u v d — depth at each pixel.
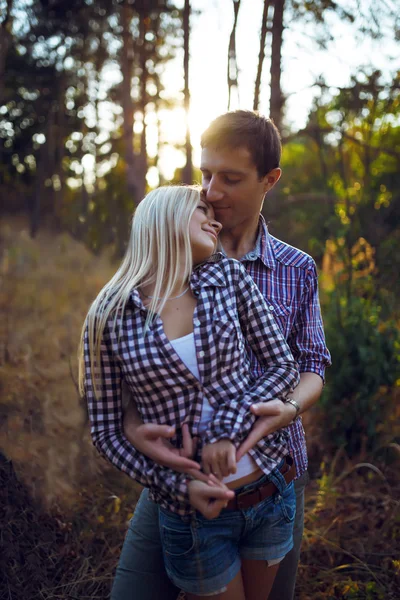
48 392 4.00
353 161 7.24
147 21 9.60
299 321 1.94
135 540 1.83
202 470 1.51
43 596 2.45
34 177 16.98
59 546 2.77
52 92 14.00
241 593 1.61
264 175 1.80
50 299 6.48
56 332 5.41
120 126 14.70
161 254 1.59
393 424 4.27
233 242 1.92
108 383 1.61
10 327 5.31
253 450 1.60
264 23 5.72
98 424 1.61
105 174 14.93
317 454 4.09
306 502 3.49
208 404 1.55
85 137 15.60
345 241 4.88
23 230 13.71
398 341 4.34
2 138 15.46
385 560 2.92
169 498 1.55
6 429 3.36
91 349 1.59
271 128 1.79
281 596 1.97
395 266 5.10
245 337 1.71
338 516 3.29
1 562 2.44
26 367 4.37
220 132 1.75
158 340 1.52
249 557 1.66
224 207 1.82
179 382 1.52
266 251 1.91
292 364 1.66
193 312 1.58
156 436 1.50
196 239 1.62
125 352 1.53
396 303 5.07
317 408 4.31
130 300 1.57
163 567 1.81
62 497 3.10
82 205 15.16
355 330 4.24
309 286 1.93
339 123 5.81
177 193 1.64
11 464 2.79
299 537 1.96
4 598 2.37
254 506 1.59
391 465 3.97
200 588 1.57
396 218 5.33
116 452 1.57
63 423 3.61
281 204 7.32
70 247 10.05
